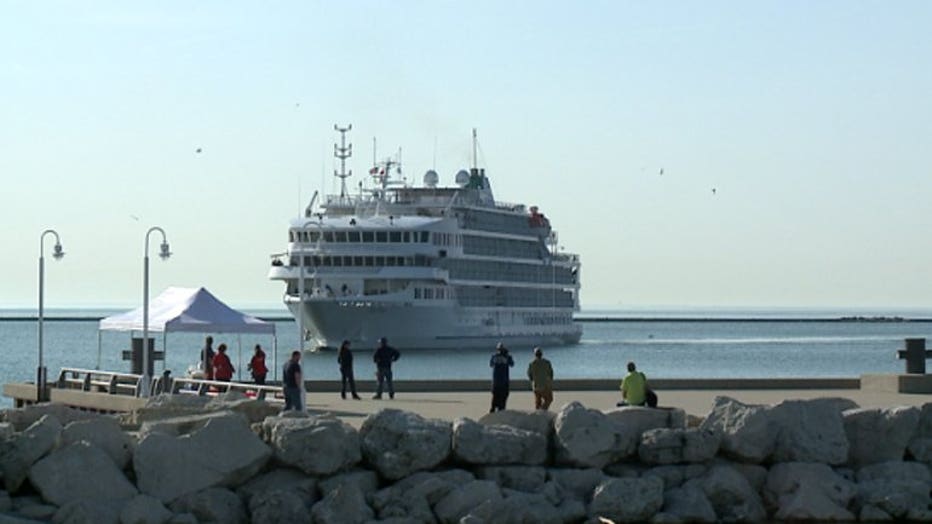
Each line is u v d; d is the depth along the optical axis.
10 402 119.56
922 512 57.41
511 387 92.00
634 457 58.81
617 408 62.00
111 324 89.75
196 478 53.53
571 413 57.88
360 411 72.69
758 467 59.28
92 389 91.00
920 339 92.56
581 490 56.84
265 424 56.19
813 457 59.38
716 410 59.84
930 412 61.91
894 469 59.75
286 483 54.50
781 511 57.72
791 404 60.34
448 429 56.47
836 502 57.72
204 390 82.75
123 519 51.50
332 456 54.66
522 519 53.53
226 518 53.16
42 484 52.72
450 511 53.66
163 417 67.00
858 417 61.16
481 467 56.44
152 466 53.44
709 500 57.25
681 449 58.16
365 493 54.50
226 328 87.88
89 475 52.97
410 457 55.25
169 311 88.31
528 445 57.06
